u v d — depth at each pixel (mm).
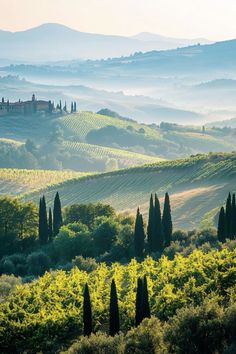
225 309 137375
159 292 171500
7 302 177875
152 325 135500
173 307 157875
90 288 185500
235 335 129625
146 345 129250
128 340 131500
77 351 131375
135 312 157750
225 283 166875
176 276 180625
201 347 129500
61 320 163875
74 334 167000
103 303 176375
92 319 165125
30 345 162000
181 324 132125
